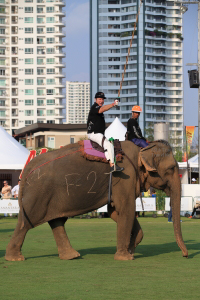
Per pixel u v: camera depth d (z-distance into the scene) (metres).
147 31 183.75
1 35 168.88
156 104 187.25
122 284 8.72
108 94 186.12
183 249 12.07
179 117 190.50
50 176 11.69
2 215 33.50
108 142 11.77
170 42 189.00
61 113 170.38
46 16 169.12
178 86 190.62
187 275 9.64
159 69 187.62
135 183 12.08
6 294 7.91
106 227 22.88
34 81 169.88
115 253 12.33
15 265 10.95
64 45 169.62
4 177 50.59
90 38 187.38
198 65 35.53
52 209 11.75
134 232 12.61
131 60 185.12
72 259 11.88
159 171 12.37
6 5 168.75
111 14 185.50
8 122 170.00
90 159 11.73
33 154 29.64
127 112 186.00
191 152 69.50
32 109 169.62
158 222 26.59
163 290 8.20
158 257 12.34
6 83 170.00
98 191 11.82
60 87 169.75
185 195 32.38
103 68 186.00
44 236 18.05
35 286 8.55
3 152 38.25
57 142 126.38
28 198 11.70
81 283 8.82
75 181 11.69
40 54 169.62
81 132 125.69
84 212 11.98
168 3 187.38
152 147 12.33
